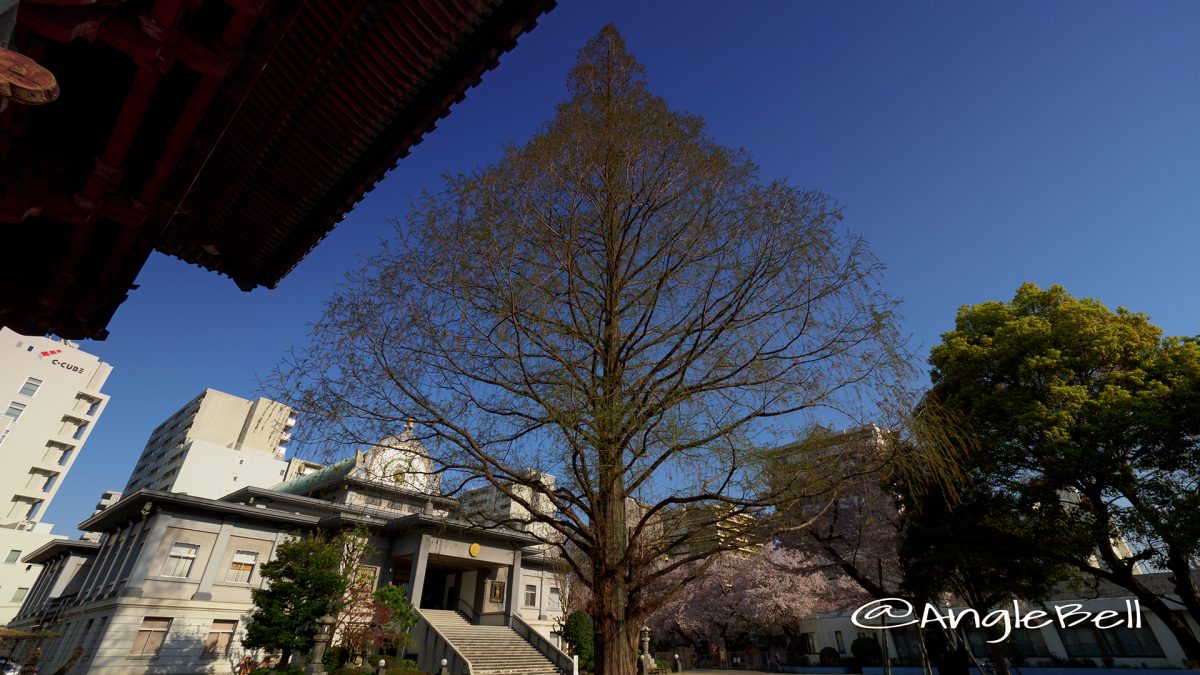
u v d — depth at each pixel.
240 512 20.97
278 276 7.93
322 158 6.31
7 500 43.47
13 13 2.59
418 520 22.84
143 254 5.73
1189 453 11.73
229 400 56.41
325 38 5.21
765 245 5.68
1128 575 13.41
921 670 25.38
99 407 50.75
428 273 5.32
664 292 6.40
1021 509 12.93
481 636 22.53
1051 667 22.05
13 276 5.82
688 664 34.12
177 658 18.19
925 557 13.70
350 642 17.97
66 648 19.92
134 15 3.62
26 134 4.54
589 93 7.37
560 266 5.99
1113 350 13.53
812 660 29.95
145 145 5.00
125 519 21.94
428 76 5.53
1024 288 16.33
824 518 13.94
